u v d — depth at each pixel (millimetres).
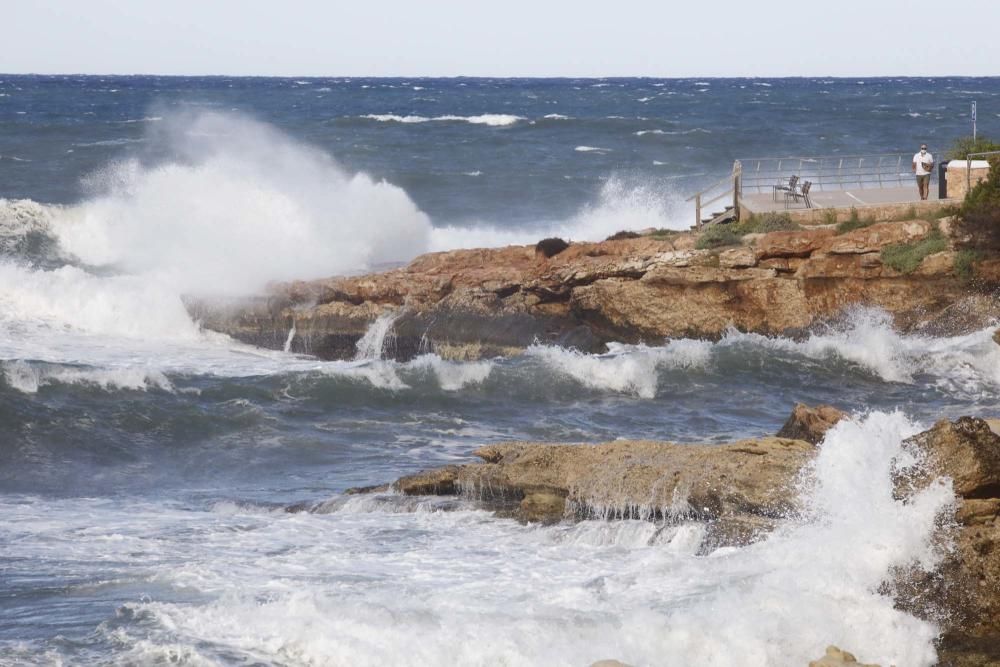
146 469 80188
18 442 83500
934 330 115500
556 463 65250
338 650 45250
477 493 67000
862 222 125250
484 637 45312
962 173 132625
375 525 63000
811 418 69000
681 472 61406
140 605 49031
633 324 120688
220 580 53594
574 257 126500
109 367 98938
